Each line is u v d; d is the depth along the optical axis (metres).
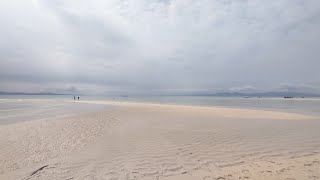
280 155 6.03
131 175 4.72
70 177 4.66
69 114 17.17
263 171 4.70
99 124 11.62
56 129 10.10
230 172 4.73
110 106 28.72
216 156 5.98
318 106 34.34
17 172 4.94
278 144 7.23
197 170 4.94
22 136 8.59
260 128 10.32
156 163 5.46
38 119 13.90
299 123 12.12
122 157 5.96
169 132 9.34
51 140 7.91
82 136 8.60
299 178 4.20
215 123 12.04
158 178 4.54
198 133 9.09
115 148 6.85
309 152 6.30
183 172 4.84
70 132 9.40
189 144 7.28
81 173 4.87
